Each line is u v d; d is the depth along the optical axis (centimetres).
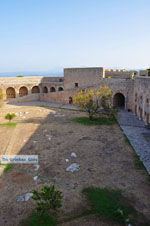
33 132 1997
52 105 3806
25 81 4894
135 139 1739
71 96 3800
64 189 998
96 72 3809
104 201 895
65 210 844
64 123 2366
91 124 2308
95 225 754
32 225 753
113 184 1041
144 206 866
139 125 2216
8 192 975
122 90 3086
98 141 1711
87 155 1413
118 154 1427
